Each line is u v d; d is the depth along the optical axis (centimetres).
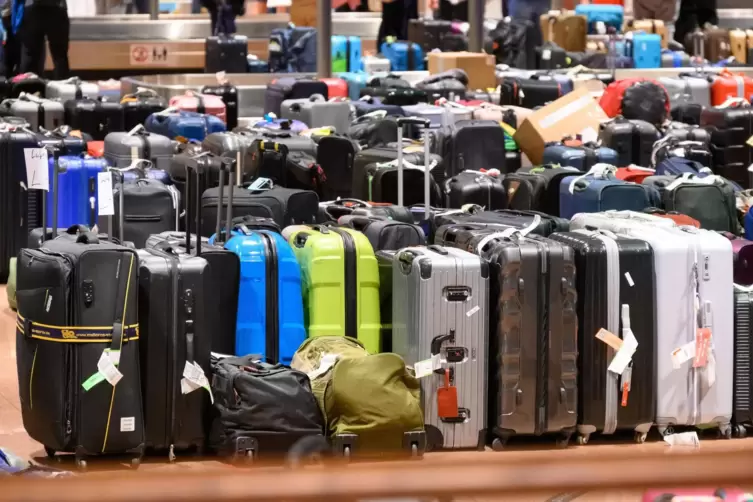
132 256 691
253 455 704
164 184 1068
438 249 763
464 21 2606
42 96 1811
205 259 748
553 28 2475
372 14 2781
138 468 702
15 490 226
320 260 784
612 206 1062
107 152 1285
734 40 2606
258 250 779
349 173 1266
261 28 2698
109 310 687
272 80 2075
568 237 788
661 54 2423
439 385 747
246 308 775
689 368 777
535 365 750
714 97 1881
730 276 779
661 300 770
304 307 800
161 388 709
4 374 912
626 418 771
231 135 1205
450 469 237
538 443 778
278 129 1340
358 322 793
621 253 762
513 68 2283
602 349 764
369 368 716
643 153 1418
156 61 2508
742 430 796
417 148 1214
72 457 718
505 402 748
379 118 1441
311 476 232
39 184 785
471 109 1555
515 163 1513
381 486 233
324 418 724
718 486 234
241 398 705
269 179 1020
